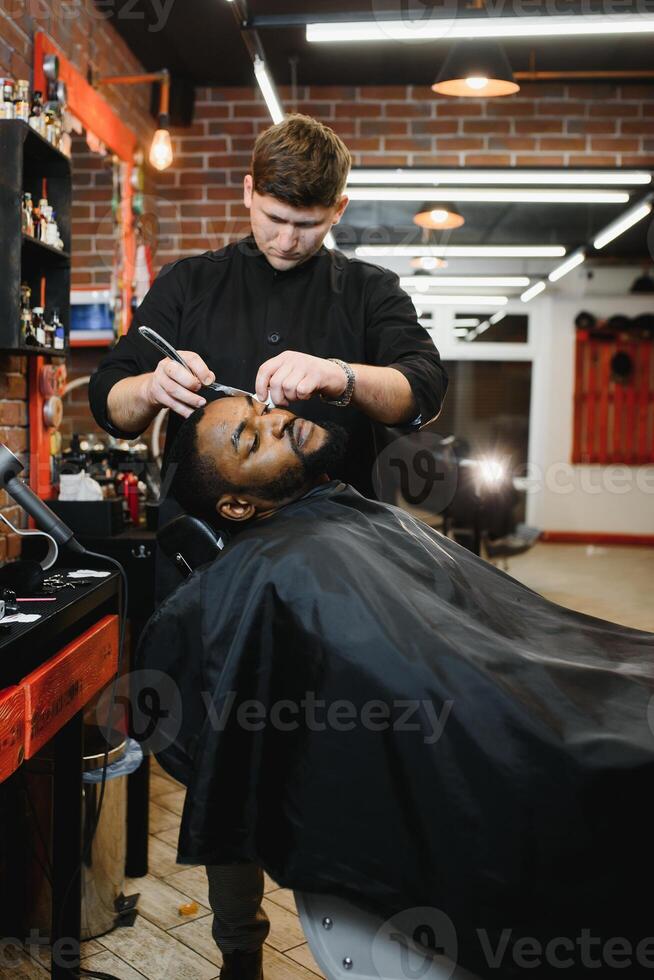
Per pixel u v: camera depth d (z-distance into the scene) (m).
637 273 9.09
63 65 2.91
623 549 8.76
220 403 1.17
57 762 1.72
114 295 3.87
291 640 1.02
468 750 0.93
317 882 0.97
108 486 2.70
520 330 9.32
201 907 2.11
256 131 4.59
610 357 9.20
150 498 2.79
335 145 1.36
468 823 0.92
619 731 0.92
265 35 3.99
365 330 1.55
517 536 6.60
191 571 1.23
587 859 0.91
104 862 1.97
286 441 1.15
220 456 1.14
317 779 0.98
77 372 3.95
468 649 0.97
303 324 1.53
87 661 1.69
